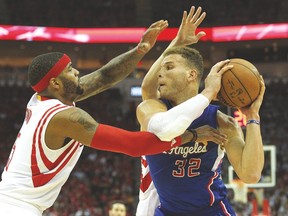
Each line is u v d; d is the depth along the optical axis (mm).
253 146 3473
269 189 18984
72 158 3385
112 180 21141
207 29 23500
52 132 3260
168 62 3533
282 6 24734
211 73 3455
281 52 25469
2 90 26391
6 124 24469
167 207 3670
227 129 3648
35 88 3443
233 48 24859
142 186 3900
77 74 3518
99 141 3232
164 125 3193
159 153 3506
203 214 3625
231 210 3689
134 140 3248
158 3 25938
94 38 23781
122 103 25891
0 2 25297
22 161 3307
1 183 3346
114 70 4004
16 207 3248
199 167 3539
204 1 25812
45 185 3305
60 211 19281
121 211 7934
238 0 25688
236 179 13133
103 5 26266
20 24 24609
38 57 3432
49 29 23500
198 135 3385
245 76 3447
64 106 3311
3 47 24469
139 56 4027
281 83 25719
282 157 21422
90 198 20125
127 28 24000
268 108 24719
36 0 26328
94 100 25891
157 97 3855
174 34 23250
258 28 23156
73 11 25578
